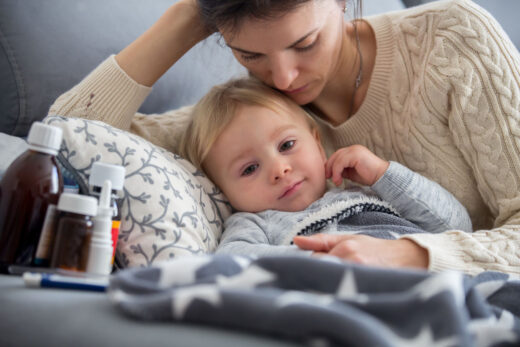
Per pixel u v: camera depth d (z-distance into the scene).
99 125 1.03
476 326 0.54
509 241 0.96
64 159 0.96
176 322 0.47
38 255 0.76
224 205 1.26
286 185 1.20
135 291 0.51
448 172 1.21
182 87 1.55
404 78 1.27
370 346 0.39
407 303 0.46
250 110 1.25
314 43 1.08
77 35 1.34
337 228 1.12
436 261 0.86
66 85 1.32
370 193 1.21
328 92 1.36
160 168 1.05
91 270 0.73
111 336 0.43
